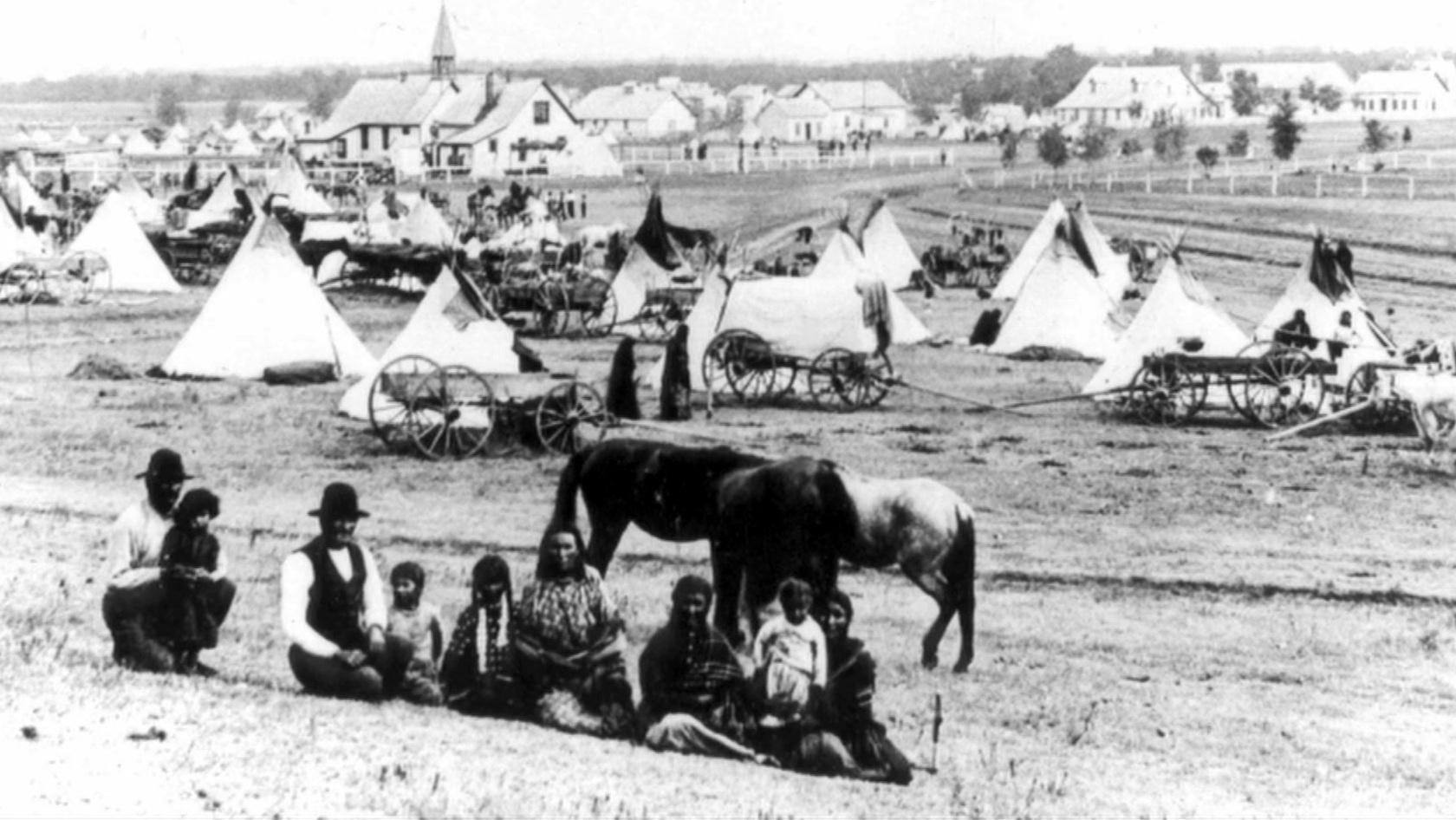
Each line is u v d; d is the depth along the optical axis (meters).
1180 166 98.00
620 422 27.31
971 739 13.28
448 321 30.00
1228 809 11.74
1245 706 14.52
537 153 105.50
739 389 32.25
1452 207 63.84
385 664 12.57
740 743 12.13
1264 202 70.12
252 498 22.70
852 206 80.81
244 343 34.72
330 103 169.50
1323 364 29.42
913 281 53.34
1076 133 137.75
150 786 9.60
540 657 12.38
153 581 12.87
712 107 179.88
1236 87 146.12
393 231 62.19
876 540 14.97
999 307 48.66
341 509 12.41
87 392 32.16
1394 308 42.94
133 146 131.00
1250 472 25.53
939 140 154.38
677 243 47.25
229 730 10.99
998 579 19.19
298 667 12.39
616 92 154.25
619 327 43.38
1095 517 22.30
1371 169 83.44
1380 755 13.34
